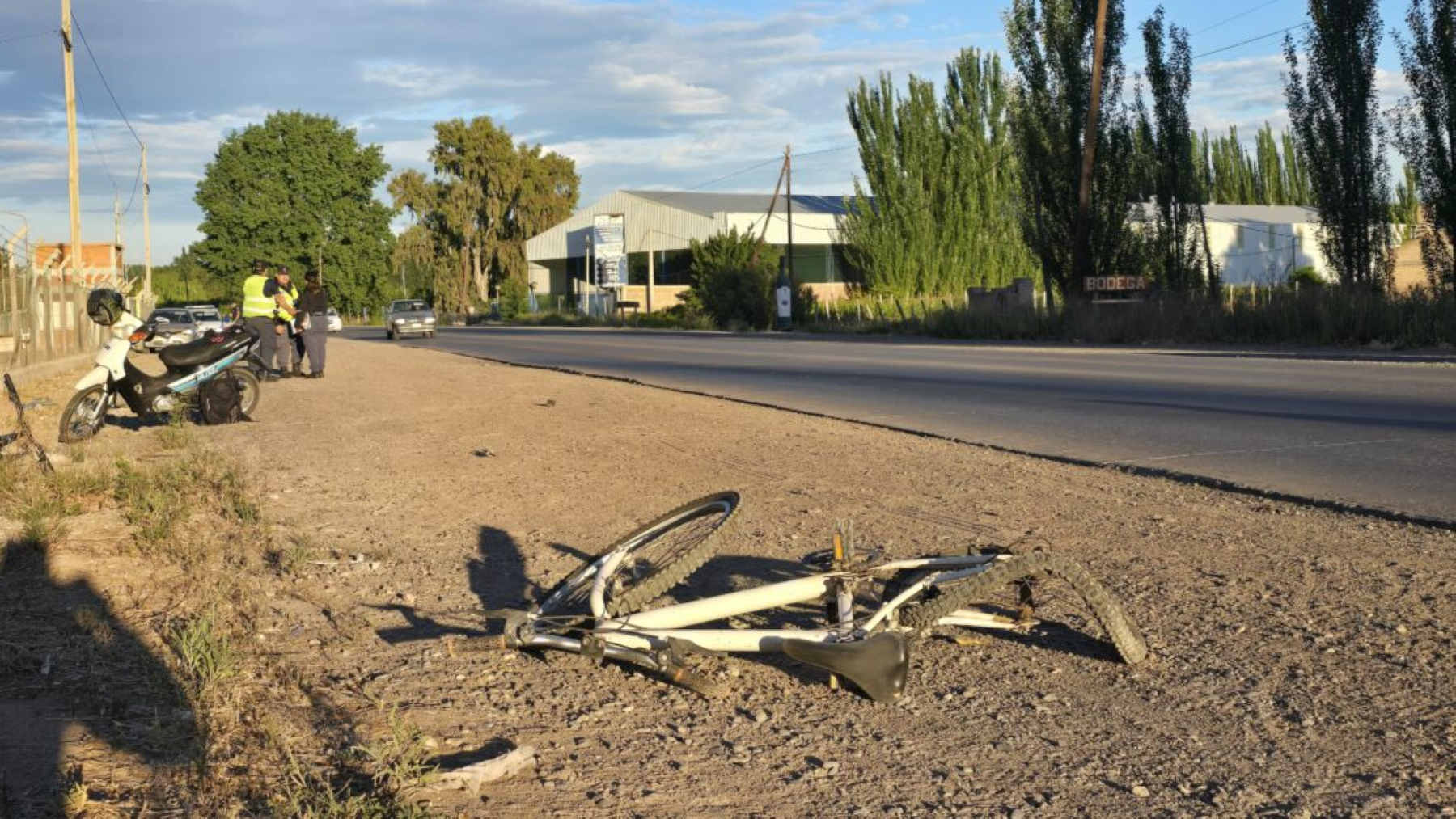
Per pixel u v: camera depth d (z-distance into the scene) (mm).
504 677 4598
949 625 4941
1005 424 12773
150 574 6230
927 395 16531
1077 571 4539
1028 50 37250
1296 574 5855
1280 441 10695
